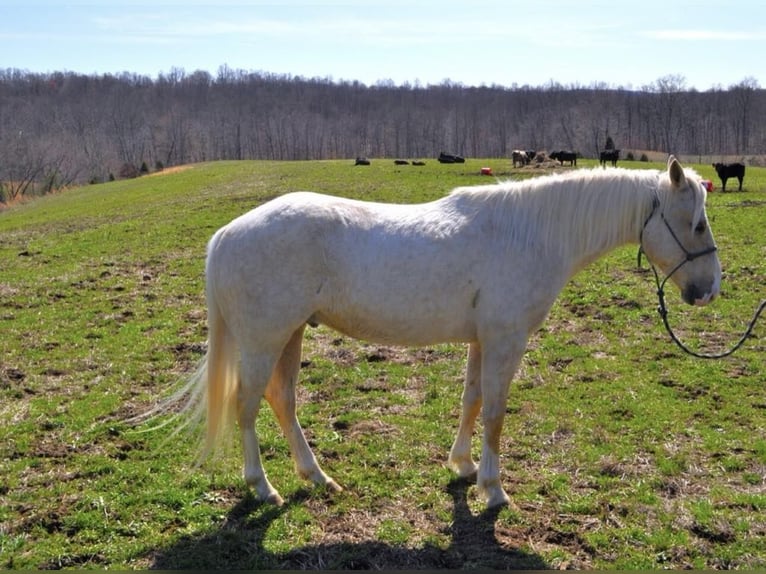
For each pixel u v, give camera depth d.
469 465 5.95
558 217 5.43
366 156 103.25
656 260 5.69
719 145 98.94
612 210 5.52
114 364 8.70
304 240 5.13
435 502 5.54
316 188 29.86
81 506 5.34
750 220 19.14
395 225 5.31
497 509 5.43
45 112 107.44
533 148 103.31
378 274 5.17
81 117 107.19
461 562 4.79
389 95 139.38
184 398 7.53
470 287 5.28
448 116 119.44
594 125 105.38
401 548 4.93
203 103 126.25
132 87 134.88
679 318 10.52
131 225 21.36
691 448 6.43
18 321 10.66
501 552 4.91
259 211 5.34
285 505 5.44
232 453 6.29
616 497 5.61
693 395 7.70
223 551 4.84
